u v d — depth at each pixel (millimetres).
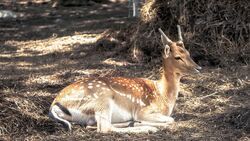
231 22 14930
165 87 9852
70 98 9336
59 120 9289
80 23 25469
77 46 18469
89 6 33656
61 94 9500
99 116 9195
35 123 9688
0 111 9773
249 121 9750
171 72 9789
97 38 19688
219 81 12656
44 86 12664
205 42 14758
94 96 9250
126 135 9109
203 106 10984
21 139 9047
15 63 16094
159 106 9789
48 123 9703
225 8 15164
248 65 13836
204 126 9734
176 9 15516
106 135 9078
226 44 14625
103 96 9242
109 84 9445
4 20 27625
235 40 14727
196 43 14703
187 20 15227
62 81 13289
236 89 12070
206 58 14391
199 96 11750
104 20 25953
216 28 14898
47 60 16406
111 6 33375
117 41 17031
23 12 31031
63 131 9383
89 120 9336
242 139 9000
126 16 27328
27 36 22078
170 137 9070
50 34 22312
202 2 15328
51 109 9461
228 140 8961
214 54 14391
